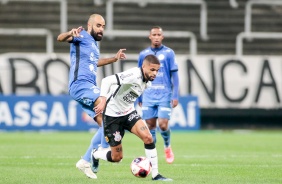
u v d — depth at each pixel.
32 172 35.44
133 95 30.45
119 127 30.78
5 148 53.22
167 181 30.72
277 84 81.88
